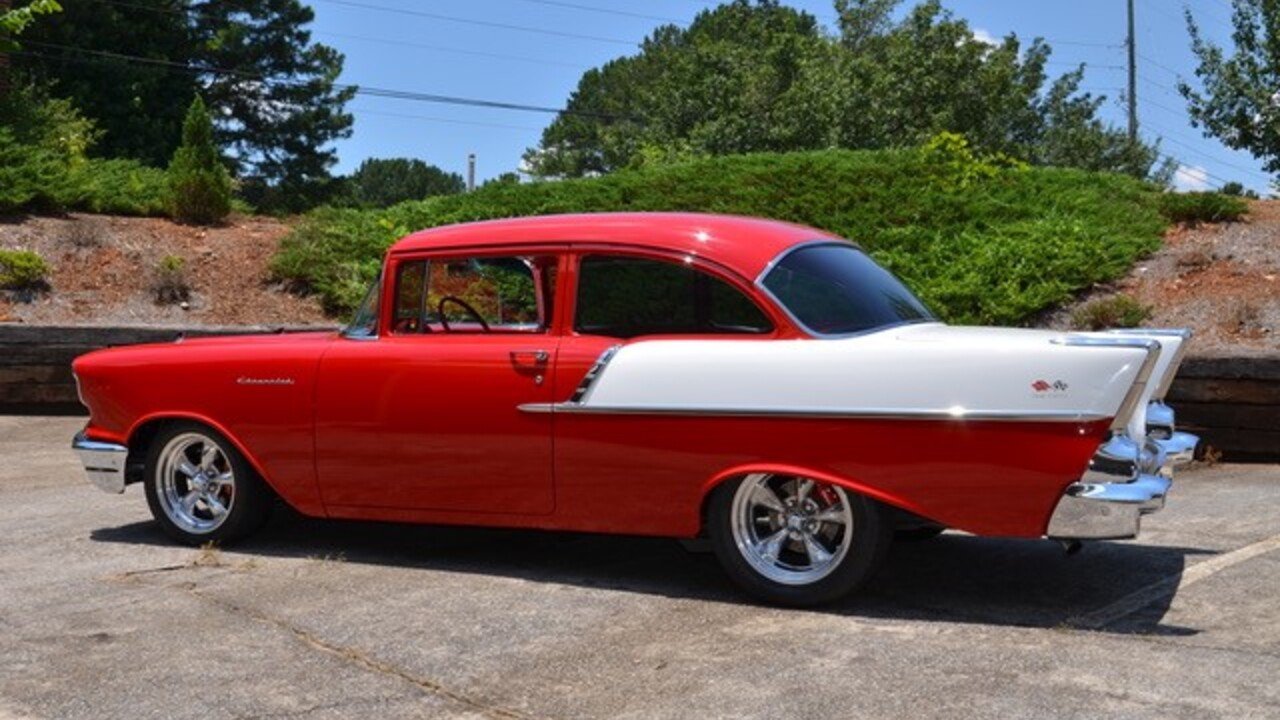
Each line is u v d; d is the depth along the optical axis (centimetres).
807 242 582
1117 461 491
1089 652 474
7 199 1568
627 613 538
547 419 573
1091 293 1304
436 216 1683
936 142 1673
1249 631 498
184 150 1755
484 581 595
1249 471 907
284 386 635
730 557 548
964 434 501
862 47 5981
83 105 3878
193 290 1477
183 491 683
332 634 511
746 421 535
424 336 612
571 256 585
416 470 605
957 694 430
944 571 604
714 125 4641
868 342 524
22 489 862
